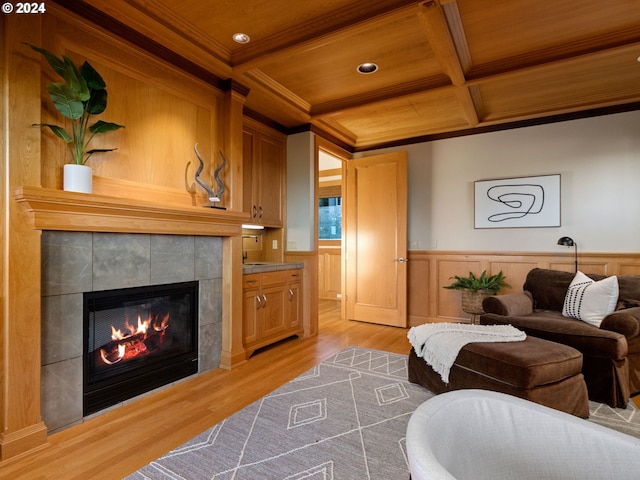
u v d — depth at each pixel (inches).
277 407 95.6
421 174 191.6
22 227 73.7
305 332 168.4
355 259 202.7
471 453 39.8
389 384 111.7
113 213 87.6
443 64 112.2
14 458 71.5
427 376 106.7
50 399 80.7
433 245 187.9
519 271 166.7
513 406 43.0
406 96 137.9
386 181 193.9
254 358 136.6
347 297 205.2
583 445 39.2
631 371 104.7
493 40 106.9
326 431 83.6
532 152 165.2
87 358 88.4
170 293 109.3
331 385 110.7
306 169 170.1
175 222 104.4
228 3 91.3
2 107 72.1
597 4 90.9
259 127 159.0
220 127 125.3
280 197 172.7
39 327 76.2
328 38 100.0
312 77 130.9
